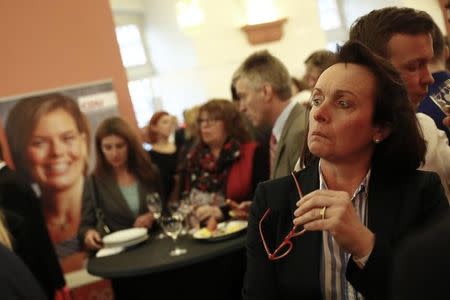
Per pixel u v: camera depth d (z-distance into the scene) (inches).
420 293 9.5
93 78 144.3
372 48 38.9
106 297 140.3
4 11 138.1
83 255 140.5
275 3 222.5
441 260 9.6
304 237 33.5
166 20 237.6
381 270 27.2
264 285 34.8
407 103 32.5
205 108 96.3
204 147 101.0
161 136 150.6
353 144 31.3
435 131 40.4
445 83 47.5
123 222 115.6
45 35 141.0
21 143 136.6
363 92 30.8
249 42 225.1
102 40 145.1
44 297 44.4
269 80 72.7
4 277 40.2
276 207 36.0
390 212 31.9
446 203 31.9
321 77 32.4
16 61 139.0
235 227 85.0
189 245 84.7
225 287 102.9
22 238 86.7
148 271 76.1
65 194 139.7
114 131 117.2
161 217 95.8
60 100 138.9
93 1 144.3
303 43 227.9
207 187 95.2
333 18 265.3
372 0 222.8
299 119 68.9
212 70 224.8
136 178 118.9
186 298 101.3
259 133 98.2
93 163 141.9
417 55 38.3
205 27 221.3
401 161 33.5
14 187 89.5
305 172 37.0
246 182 90.3
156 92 255.1
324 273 32.3
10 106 136.0
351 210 28.3
